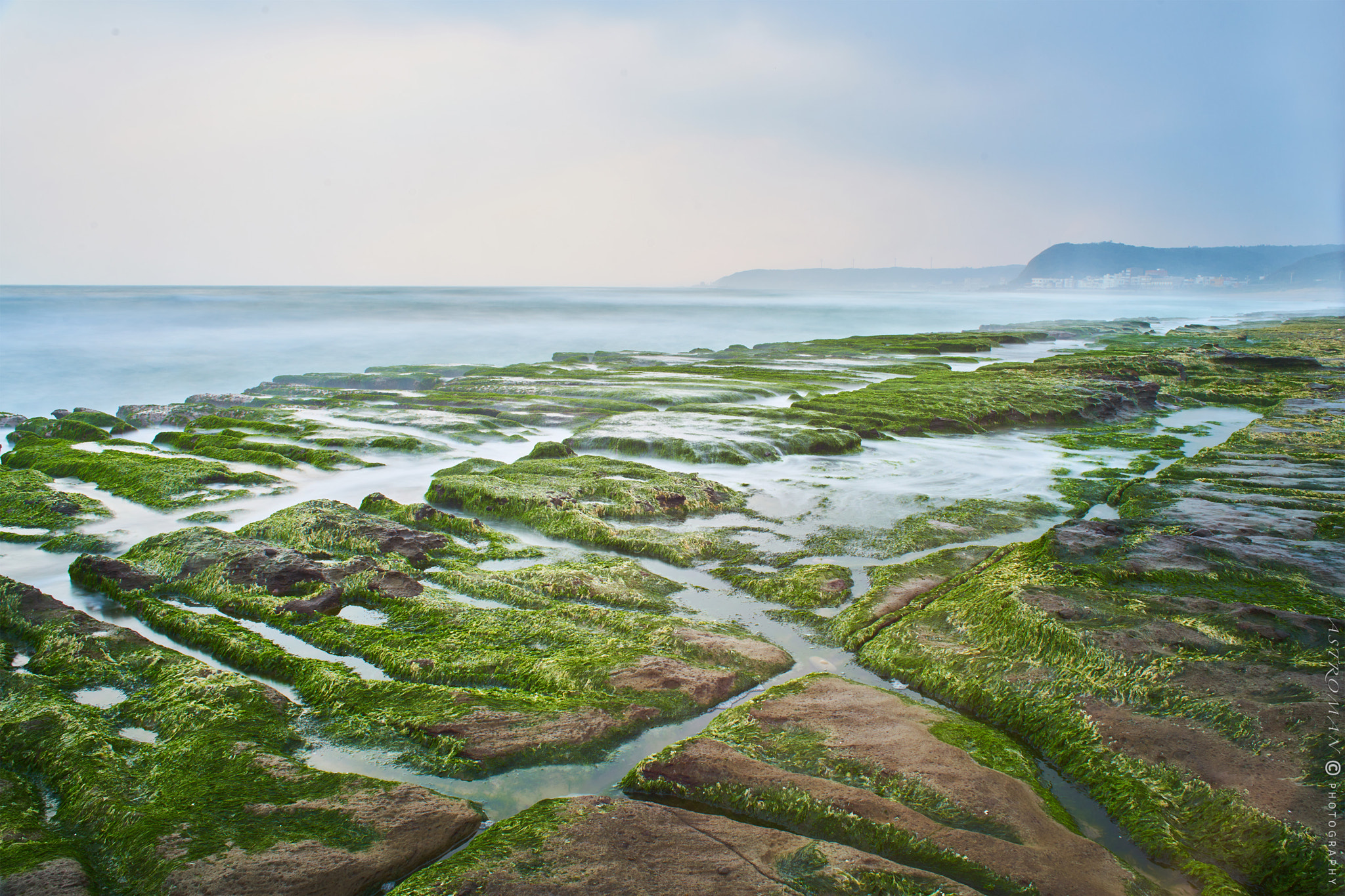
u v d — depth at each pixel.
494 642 11.84
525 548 16.56
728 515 18.92
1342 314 129.12
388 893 6.57
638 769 8.45
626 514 18.36
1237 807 7.77
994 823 7.53
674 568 15.55
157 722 9.56
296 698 10.39
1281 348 58.47
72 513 18.56
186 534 15.59
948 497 20.44
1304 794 7.75
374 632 12.14
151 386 49.31
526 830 7.29
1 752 9.01
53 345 64.75
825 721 9.41
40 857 6.95
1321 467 21.20
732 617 13.24
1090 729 9.23
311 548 15.83
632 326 101.75
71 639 11.50
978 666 10.78
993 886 6.79
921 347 60.88
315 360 61.97
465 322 103.50
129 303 128.75
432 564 15.51
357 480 22.83
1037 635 11.08
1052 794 8.52
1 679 10.57
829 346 61.31
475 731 9.24
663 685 10.39
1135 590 12.49
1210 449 24.12
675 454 24.75
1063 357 52.22
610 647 11.49
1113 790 8.42
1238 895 6.83
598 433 26.62
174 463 22.66
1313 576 12.87
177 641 12.24
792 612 13.31
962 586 13.44
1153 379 41.84
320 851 7.09
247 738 9.05
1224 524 15.80
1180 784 8.24
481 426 28.91
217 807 7.67
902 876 6.68
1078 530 15.05
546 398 34.75
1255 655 10.09
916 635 11.82
